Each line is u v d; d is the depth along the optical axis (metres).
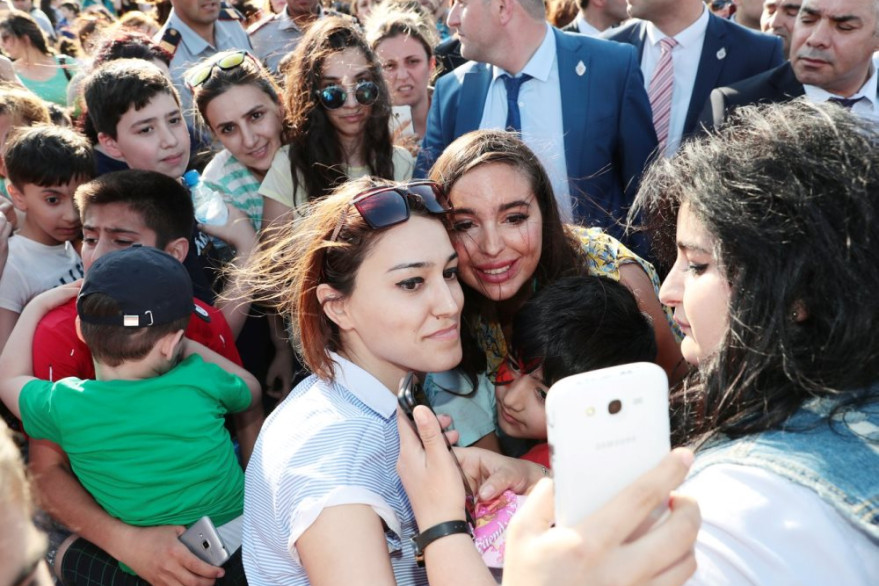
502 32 3.16
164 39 4.65
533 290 1.96
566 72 3.23
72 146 2.70
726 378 0.99
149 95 2.95
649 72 3.80
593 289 1.77
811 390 0.91
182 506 1.95
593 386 0.80
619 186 3.30
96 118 2.99
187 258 2.76
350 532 1.14
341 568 1.12
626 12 4.87
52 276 2.74
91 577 2.03
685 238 1.07
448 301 1.40
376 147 3.07
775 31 4.35
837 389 0.91
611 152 3.25
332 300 1.43
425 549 1.07
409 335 1.40
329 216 1.44
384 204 1.39
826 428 0.88
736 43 3.61
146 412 1.91
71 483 2.06
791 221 0.92
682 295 1.15
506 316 1.96
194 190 2.99
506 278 1.83
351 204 1.42
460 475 1.10
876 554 0.81
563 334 1.69
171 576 1.90
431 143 3.57
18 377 2.11
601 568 0.74
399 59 4.18
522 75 3.25
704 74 3.60
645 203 1.37
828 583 0.79
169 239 2.51
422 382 1.89
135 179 2.47
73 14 7.85
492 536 1.43
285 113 3.07
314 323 1.46
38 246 2.73
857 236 0.90
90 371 2.21
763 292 0.93
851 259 0.90
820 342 0.92
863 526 0.78
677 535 0.75
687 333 1.17
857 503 0.79
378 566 1.13
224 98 2.94
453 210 1.76
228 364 2.28
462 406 1.92
